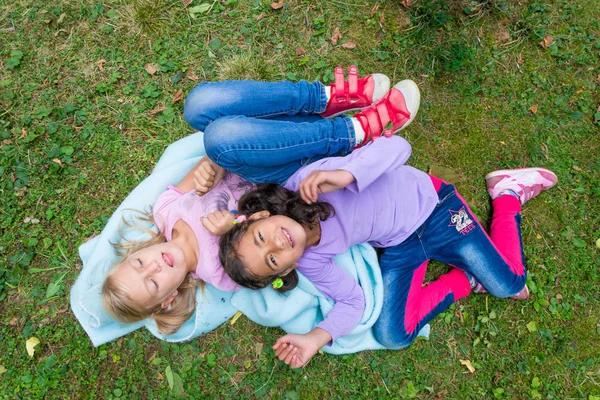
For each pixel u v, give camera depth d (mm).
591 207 2871
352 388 2682
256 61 3010
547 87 3010
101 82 3002
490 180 2859
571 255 2812
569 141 2953
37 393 2570
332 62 3041
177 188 2607
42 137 2916
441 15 3021
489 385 2693
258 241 2059
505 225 2725
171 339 2646
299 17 3092
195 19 3084
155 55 3045
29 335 2643
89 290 2514
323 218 2283
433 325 2768
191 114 2391
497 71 3037
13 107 2947
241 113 2395
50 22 3053
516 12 3090
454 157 2939
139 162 2926
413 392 2672
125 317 2365
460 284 2672
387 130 2277
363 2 3084
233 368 2686
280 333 2736
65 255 2766
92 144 2920
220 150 2244
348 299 2506
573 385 2658
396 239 2604
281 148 2271
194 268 2469
